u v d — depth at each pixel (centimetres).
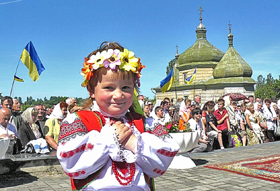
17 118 723
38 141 677
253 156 820
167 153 171
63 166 162
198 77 3984
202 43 4141
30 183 548
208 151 890
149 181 184
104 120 175
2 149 510
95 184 163
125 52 173
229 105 1077
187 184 532
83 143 161
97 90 173
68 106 651
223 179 564
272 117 1176
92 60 171
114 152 160
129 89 175
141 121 187
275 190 489
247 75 3597
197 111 860
